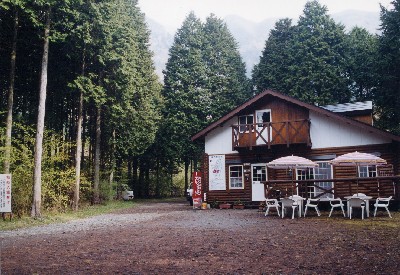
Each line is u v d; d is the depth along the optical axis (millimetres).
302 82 32344
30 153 17984
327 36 33938
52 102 24328
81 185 25406
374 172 19125
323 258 7066
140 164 41906
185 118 34594
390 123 30281
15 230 12508
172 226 12633
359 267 6316
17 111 23531
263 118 22250
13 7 16891
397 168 19016
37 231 12148
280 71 35438
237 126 21859
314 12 35438
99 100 21438
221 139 23047
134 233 11000
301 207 15844
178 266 6684
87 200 25953
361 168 19406
